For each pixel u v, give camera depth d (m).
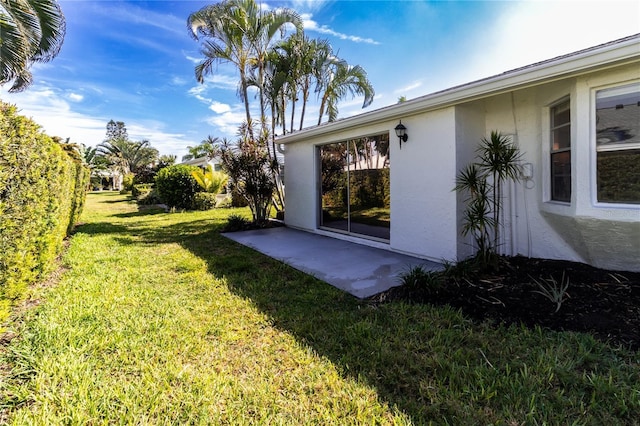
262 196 9.78
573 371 2.39
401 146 6.04
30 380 2.41
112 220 12.01
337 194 8.12
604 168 3.77
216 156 9.90
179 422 2.07
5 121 3.22
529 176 5.15
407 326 3.16
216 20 10.63
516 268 4.59
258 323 3.38
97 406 2.17
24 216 3.68
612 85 3.61
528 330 2.95
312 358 2.73
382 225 6.81
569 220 4.17
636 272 4.02
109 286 4.47
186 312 3.63
